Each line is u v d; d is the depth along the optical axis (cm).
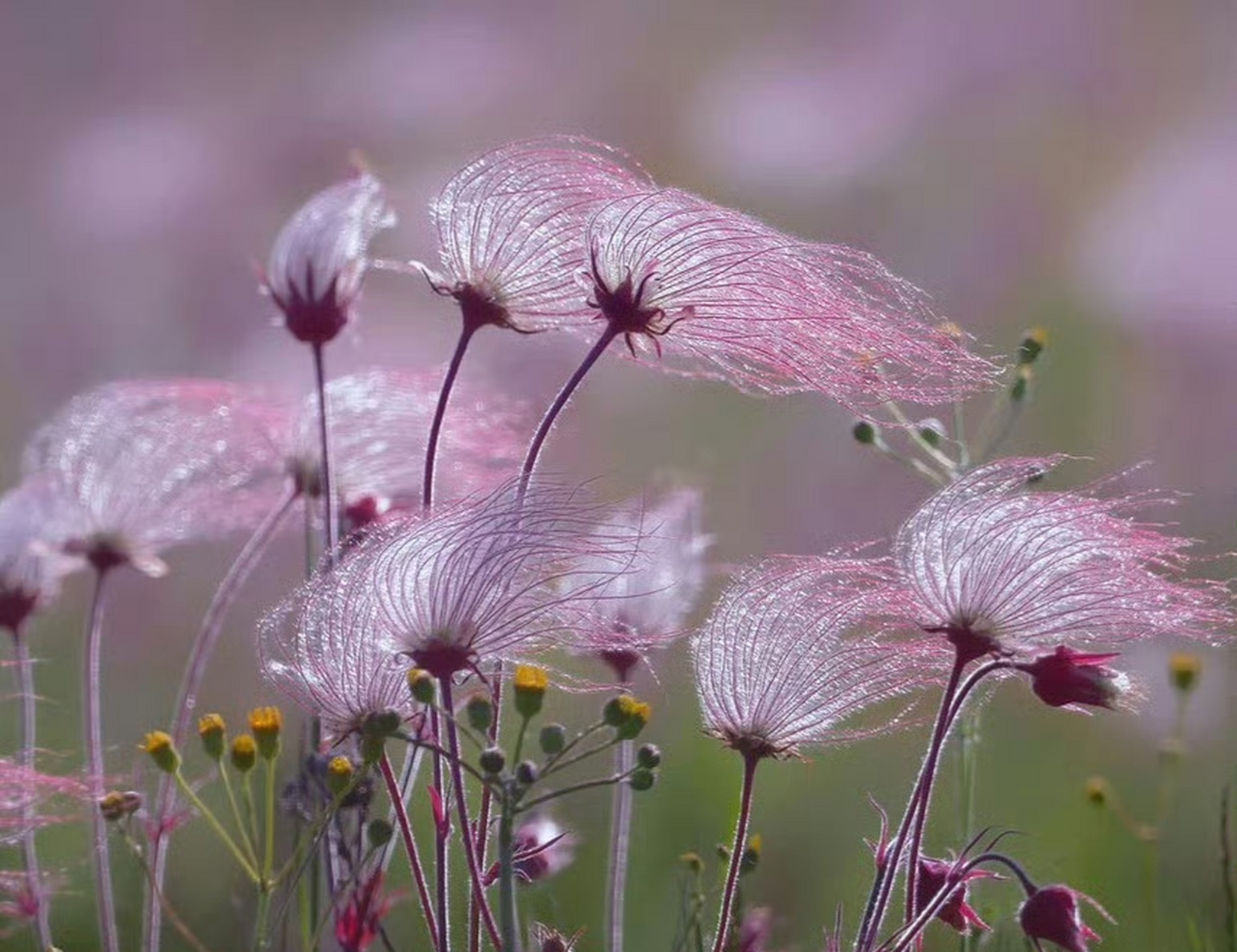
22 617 93
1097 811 104
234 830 102
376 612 85
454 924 96
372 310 120
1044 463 86
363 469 94
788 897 104
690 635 91
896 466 125
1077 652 84
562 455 124
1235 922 92
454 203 87
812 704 86
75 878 100
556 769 83
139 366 165
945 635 85
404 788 88
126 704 113
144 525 94
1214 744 107
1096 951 99
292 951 91
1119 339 144
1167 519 121
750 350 86
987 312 159
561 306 87
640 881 102
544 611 85
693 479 114
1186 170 164
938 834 100
